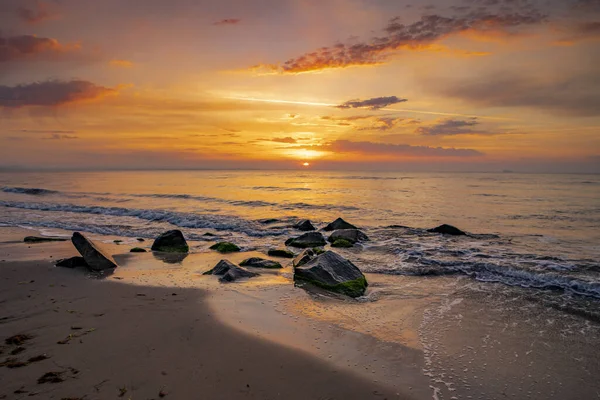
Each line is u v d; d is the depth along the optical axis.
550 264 13.98
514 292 11.08
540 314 9.34
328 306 9.67
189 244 18.55
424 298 10.48
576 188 59.62
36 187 56.12
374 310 9.46
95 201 37.38
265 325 8.24
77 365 6.15
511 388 6.07
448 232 21.06
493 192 51.09
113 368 6.11
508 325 8.62
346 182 78.31
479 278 12.47
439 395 5.79
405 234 21.03
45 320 8.09
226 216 27.41
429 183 75.94
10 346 6.78
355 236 19.11
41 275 11.92
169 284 11.21
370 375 6.29
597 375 6.52
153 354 6.66
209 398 5.40
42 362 6.21
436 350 7.30
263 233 21.48
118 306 9.10
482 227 23.70
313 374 6.25
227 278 11.87
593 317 9.16
